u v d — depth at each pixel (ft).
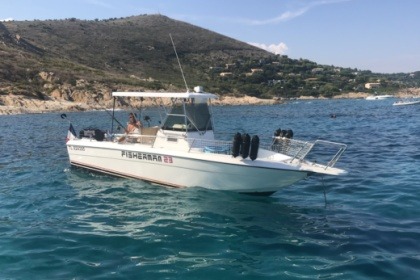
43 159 60.03
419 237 26.21
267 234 27.30
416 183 40.09
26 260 23.17
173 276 21.18
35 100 199.31
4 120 142.92
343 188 39.73
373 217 30.68
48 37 421.18
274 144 38.91
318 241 25.96
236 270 21.88
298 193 38.19
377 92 488.44
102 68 357.20
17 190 40.45
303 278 20.86
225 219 30.22
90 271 21.76
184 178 37.45
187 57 471.21
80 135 47.09
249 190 35.68
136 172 40.45
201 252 24.30
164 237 26.68
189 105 38.88
